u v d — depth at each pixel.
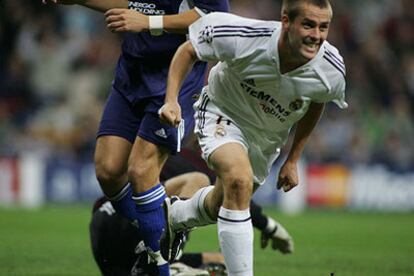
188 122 20.95
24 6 63.78
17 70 61.78
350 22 65.38
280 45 17.00
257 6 65.56
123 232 21.38
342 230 39.53
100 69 62.28
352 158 54.28
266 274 24.34
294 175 19.02
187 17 19.98
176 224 19.58
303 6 16.45
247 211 16.98
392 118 58.34
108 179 21.05
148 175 20.16
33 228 37.88
